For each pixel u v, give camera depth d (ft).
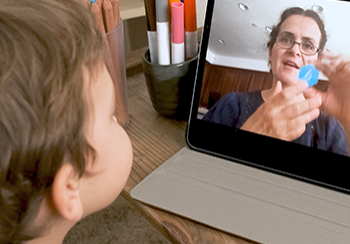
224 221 1.26
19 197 0.77
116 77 1.65
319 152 1.46
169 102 1.82
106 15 1.47
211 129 1.65
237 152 1.61
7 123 0.65
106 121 0.89
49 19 0.71
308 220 1.28
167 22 1.62
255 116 1.57
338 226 1.25
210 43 1.59
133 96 2.17
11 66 0.63
